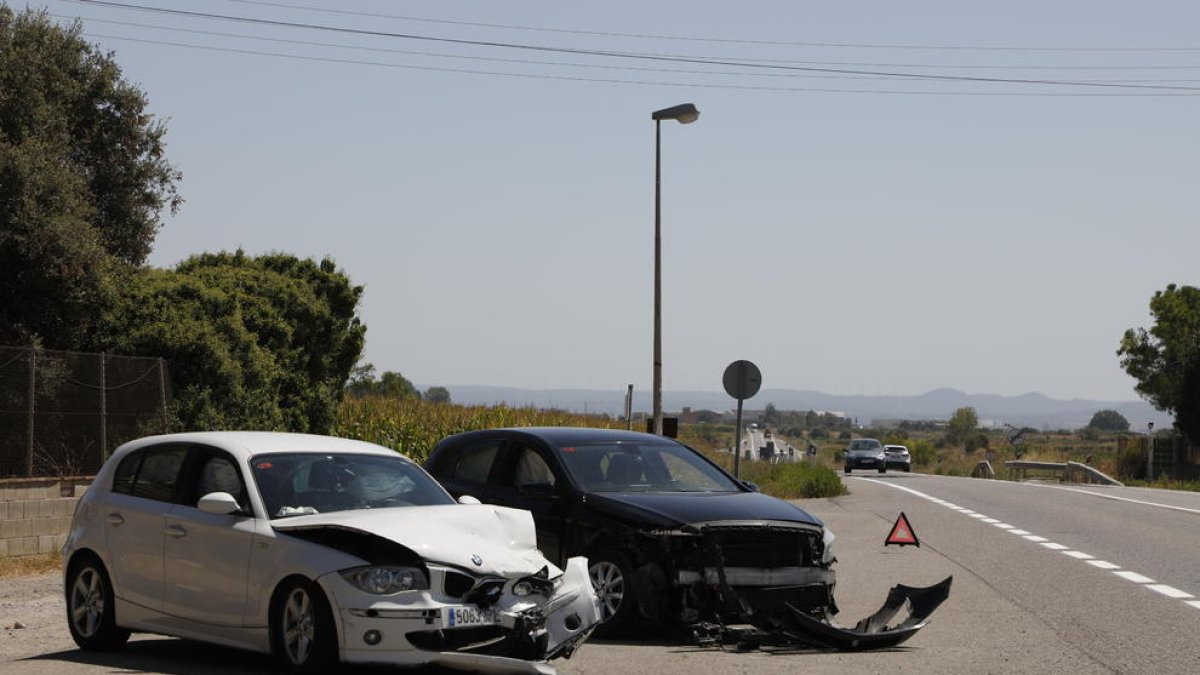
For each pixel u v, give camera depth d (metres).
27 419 18.72
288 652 9.34
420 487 10.71
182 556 10.15
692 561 11.32
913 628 11.07
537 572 9.52
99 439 20.22
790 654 10.79
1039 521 25.33
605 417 41.44
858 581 16.05
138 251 28.36
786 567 11.66
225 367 24.11
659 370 29.80
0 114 24.09
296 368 28.98
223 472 10.30
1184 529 23.25
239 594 9.65
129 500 10.82
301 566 9.21
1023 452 90.69
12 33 25.52
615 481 12.52
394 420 33.16
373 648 8.88
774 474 41.50
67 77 25.83
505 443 13.12
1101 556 18.58
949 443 172.62
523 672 8.77
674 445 13.58
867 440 67.56
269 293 28.61
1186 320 59.97
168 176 28.80
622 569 11.56
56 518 18.55
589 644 11.27
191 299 25.08
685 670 9.94
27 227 22.11
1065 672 9.85
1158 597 14.17
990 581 15.70
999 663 10.27
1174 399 58.38
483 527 9.87
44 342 23.02
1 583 15.76
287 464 10.30
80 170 27.05
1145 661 10.30
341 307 32.06
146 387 21.44
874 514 27.88
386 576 8.95
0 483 17.88
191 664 10.23
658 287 29.72
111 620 10.73
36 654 10.89
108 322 23.92
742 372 23.14
